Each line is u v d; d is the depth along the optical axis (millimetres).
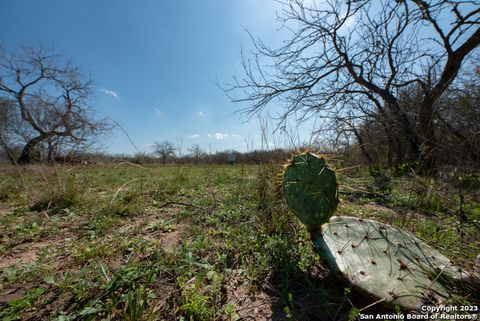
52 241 1908
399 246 1225
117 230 2098
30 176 4777
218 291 1202
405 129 6414
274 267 1426
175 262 1384
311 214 1313
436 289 957
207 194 3496
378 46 5930
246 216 2355
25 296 1118
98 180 5008
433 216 2555
